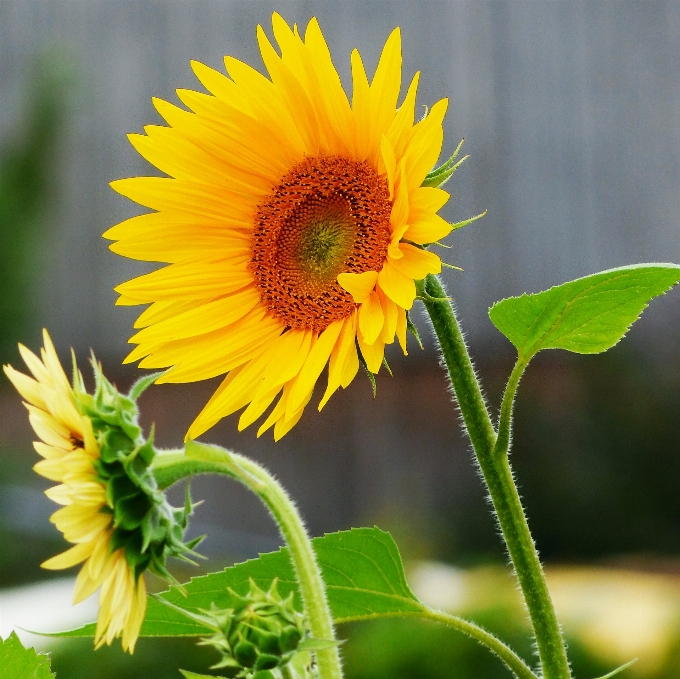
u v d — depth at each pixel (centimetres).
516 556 103
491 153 464
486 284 452
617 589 291
